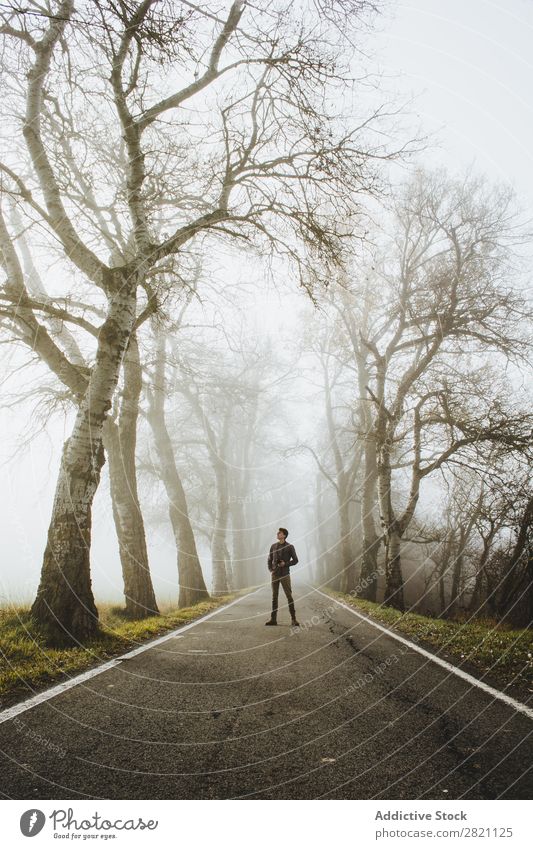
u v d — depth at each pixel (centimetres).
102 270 696
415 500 1331
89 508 636
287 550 837
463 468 1334
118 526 1101
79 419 652
